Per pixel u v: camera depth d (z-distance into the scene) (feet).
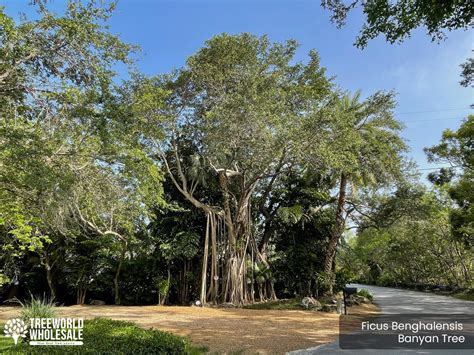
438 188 83.82
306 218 64.23
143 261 63.00
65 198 23.02
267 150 45.57
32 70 20.35
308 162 49.21
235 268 55.16
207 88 52.85
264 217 66.44
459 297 76.13
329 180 66.23
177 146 58.23
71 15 20.31
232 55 50.06
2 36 19.07
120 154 24.71
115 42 21.52
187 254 57.26
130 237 56.44
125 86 38.47
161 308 49.65
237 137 45.75
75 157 23.25
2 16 18.98
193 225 62.64
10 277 60.59
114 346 15.84
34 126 21.50
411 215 70.13
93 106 21.45
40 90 20.61
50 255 59.47
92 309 47.75
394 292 97.66
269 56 51.88
